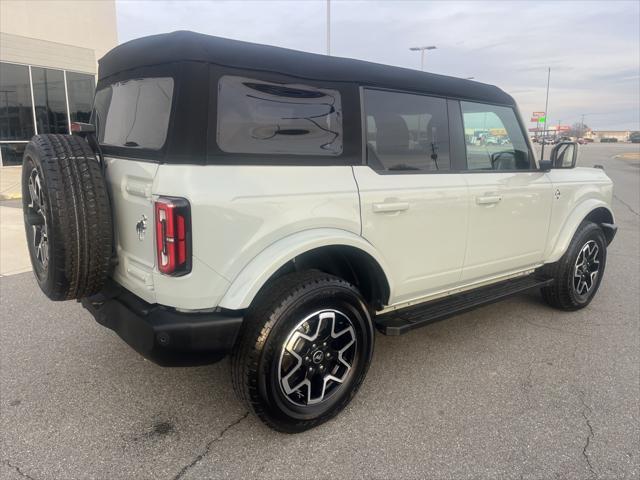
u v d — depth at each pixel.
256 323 2.60
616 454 2.72
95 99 3.46
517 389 3.40
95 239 2.62
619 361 3.84
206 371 3.59
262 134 2.64
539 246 4.33
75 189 2.56
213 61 2.47
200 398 3.23
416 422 3.01
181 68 2.43
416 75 3.39
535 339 4.23
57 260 2.57
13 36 16.19
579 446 2.79
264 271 2.53
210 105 2.46
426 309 3.55
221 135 2.50
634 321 4.68
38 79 17.11
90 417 3.01
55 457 2.64
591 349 4.05
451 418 3.05
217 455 2.68
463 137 3.70
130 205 2.65
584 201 4.77
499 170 3.96
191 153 2.42
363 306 2.97
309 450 2.74
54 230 2.53
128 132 2.88
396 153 3.26
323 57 2.91
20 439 2.78
